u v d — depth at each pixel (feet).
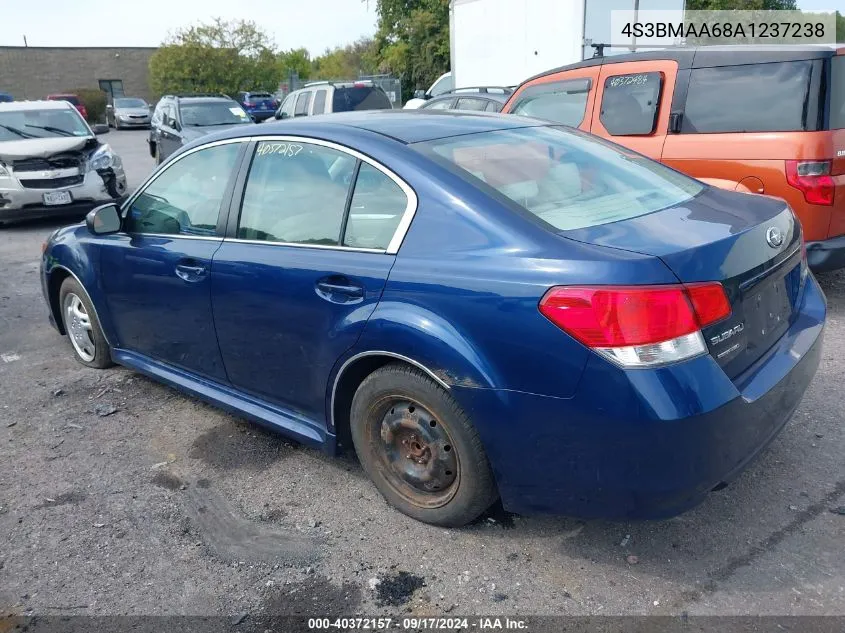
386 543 9.80
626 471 7.98
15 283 24.71
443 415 9.12
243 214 11.66
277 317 10.80
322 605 8.73
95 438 13.16
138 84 154.20
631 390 7.65
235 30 130.93
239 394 12.30
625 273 7.74
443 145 10.23
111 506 10.96
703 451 7.86
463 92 38.65
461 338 8.62
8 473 12.05
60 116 37.09
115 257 13.83
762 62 17.89
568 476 8.37
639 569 9.04
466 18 46.57
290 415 11.47
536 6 40.88
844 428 12.12
